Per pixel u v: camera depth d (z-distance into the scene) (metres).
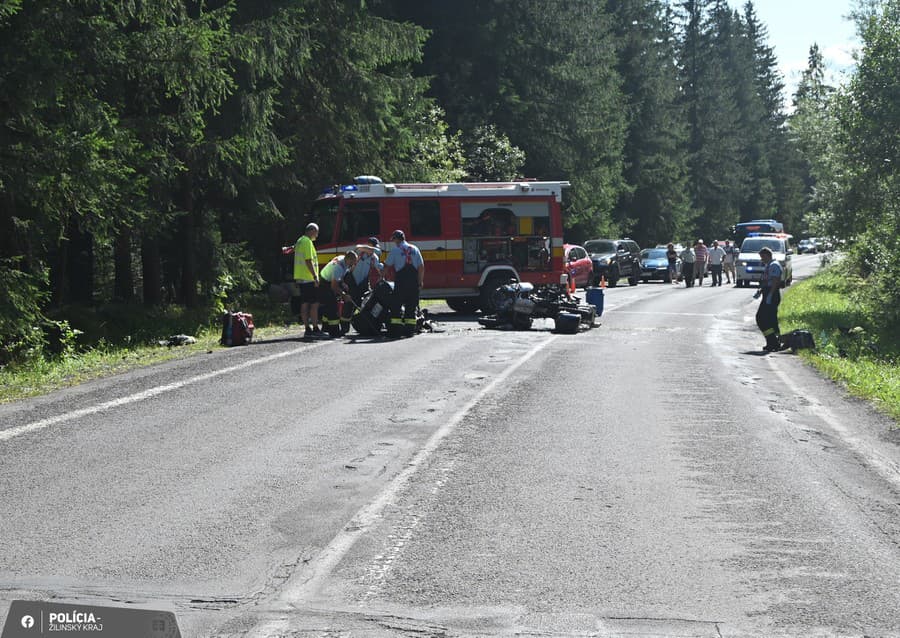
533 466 15.80
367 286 38.25
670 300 65.81
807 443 18.03
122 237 45.31
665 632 9.11
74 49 31.67
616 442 17.80
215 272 48.00
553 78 98.12
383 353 31.64
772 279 35.56
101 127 31.88
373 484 14.54
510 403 21.95
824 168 56.38
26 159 29.12
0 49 28.56
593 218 115.81
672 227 148.62
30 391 22.98
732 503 13.73
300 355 30.94
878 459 16.78
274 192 56.81
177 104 40.62
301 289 37.69
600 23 110.31
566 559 11.22
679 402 22.58
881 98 47.75
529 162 100.75
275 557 11.19
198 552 11.33
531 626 9.22
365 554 11.34
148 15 35.78
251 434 18.12
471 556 11.29
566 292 42.31
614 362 30.20
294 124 53.81
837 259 60.41
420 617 9.42
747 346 37.38
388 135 58.38
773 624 9.34
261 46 44.56
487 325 43.03
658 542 11.91
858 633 9.16
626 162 141.00
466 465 15.84
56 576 10.48
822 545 11.87
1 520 12.51
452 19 91.06
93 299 50.72
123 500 13.52
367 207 48.44
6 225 31.48
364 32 55.75
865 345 38.22
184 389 23.44
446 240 49.00
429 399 22.33
